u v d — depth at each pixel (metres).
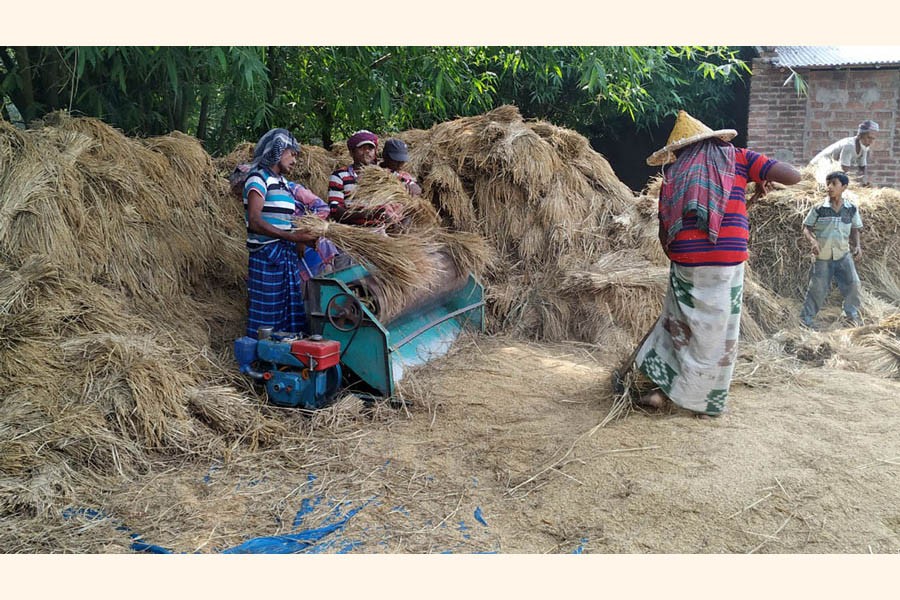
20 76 5.88
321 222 4.41
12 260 4.16
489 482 3.49
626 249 6.50
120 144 5.24
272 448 3.87
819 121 11.64
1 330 3.71
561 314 6.00
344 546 2.94
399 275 4.46
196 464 3.65
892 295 7.31
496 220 6.49
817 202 7.20
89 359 3.80
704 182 3.76
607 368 5.08
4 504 3.08
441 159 6.53
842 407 4.16
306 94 8.70
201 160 5.86
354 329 4.43
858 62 11.01
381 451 3.84
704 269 3.78
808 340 5.69
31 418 3.46
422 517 3.18
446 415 4.28
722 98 12.91
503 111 6.74
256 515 3.20
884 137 11.48
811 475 3.30
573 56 10.73
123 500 3.26
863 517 2.99
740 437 3.71
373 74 8.36
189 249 5.27
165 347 4.33
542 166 6.36
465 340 5.66
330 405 4.35
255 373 4.37
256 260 4.63
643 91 10.45
